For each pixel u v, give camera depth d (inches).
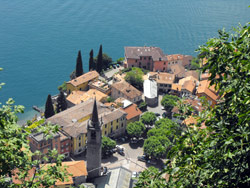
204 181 856.3
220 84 957.8
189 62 7327.8
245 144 817.5
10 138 996.6
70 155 4571.9
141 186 966.4
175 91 6048.2
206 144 867.4
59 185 3484.3
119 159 4576.8
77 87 6008.9
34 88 6953.7
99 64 6845.5
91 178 3777.1
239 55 880.3
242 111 858.8
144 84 6141.7
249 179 772.0
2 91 6801.2
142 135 5118.1
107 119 4840.1
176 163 919.7
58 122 4670.3
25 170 1055.6
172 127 986.1
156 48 7229.3
